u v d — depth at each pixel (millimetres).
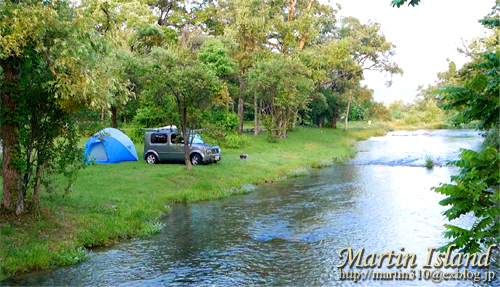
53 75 10875
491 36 31344
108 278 8875
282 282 8648
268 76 38844
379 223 13312
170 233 12375
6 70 10703
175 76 19719
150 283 8594
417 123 88500
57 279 8797
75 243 10719
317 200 17141
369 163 30203
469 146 40750
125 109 38000
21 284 8508
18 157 10914
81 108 10922
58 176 17750
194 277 8922
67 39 10312
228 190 18766
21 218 11117
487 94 4762
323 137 48594
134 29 42562
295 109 42312
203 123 22562
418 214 14477
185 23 59344
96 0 12430
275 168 25203
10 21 9477
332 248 10844
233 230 12633
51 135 11445
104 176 18891
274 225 13164
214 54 37656
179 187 18500
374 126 75375
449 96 4879
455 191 5023
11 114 10789
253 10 44094
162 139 24031
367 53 58469
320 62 43719
